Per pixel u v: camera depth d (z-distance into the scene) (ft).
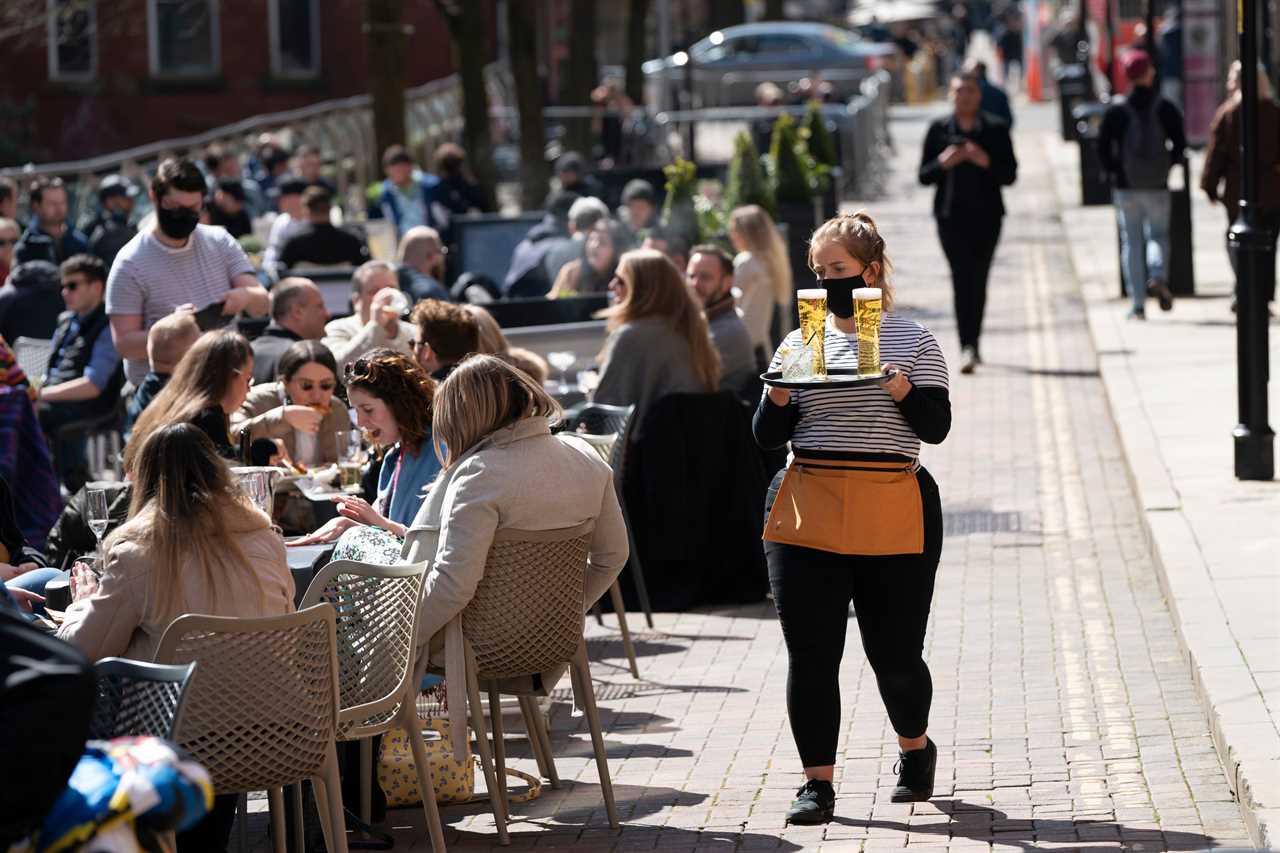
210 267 60.44
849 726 43.24
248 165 145.38
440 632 37.01
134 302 59.31
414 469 41.91
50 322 77.97
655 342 58.29
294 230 91.97
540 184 157.79
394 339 59.26
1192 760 38.55
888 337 35.22
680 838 36.14
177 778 22.79
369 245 110.52
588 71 189.16
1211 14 166.20
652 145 185.26
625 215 114.21
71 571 39.83
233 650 30.50
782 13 277.85
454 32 152.05
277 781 31.19
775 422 35.42
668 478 58.03
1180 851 32.91
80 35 190.60
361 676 34.86
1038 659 47.91
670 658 52.42
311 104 211.41
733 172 106.52
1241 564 50.78
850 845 34.65
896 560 35.22
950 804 36.83
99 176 133.49
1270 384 74.79
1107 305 101.91
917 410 34.42
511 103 225.15
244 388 42.45
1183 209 103.76
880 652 35.86
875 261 35.17
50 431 68.44
